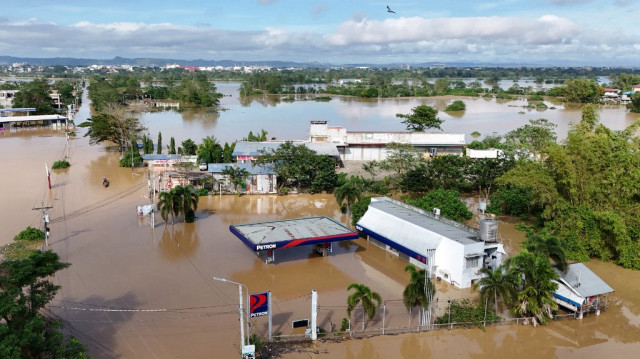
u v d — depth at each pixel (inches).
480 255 1878.7
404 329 1540.4
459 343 1475.1
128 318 1562.5
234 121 6737.2
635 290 1886.1
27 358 1086.4
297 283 1876.2
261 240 2026.3
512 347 1461.6
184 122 6569.9
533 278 1577.3
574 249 2165.4
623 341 1514.5
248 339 1352.1
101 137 4375.0
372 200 2541.8
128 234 2374.5
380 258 2174.0
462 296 1797.5
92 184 3294.8
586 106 4490.7
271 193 3198.8
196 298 1713.8
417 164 3216.0
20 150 4475.9
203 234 2402.8
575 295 1651.1
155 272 1932.8
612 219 2062.0
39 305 1239.5
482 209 2706.7
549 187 2324.1
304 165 3142.2
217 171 3218.5
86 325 1512.1
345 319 1518.2
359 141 4249.5
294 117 7278.5
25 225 2442.2
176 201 2447.1
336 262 2110.0
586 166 2316.7
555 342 1496.1
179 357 1347.2
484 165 3095.5
